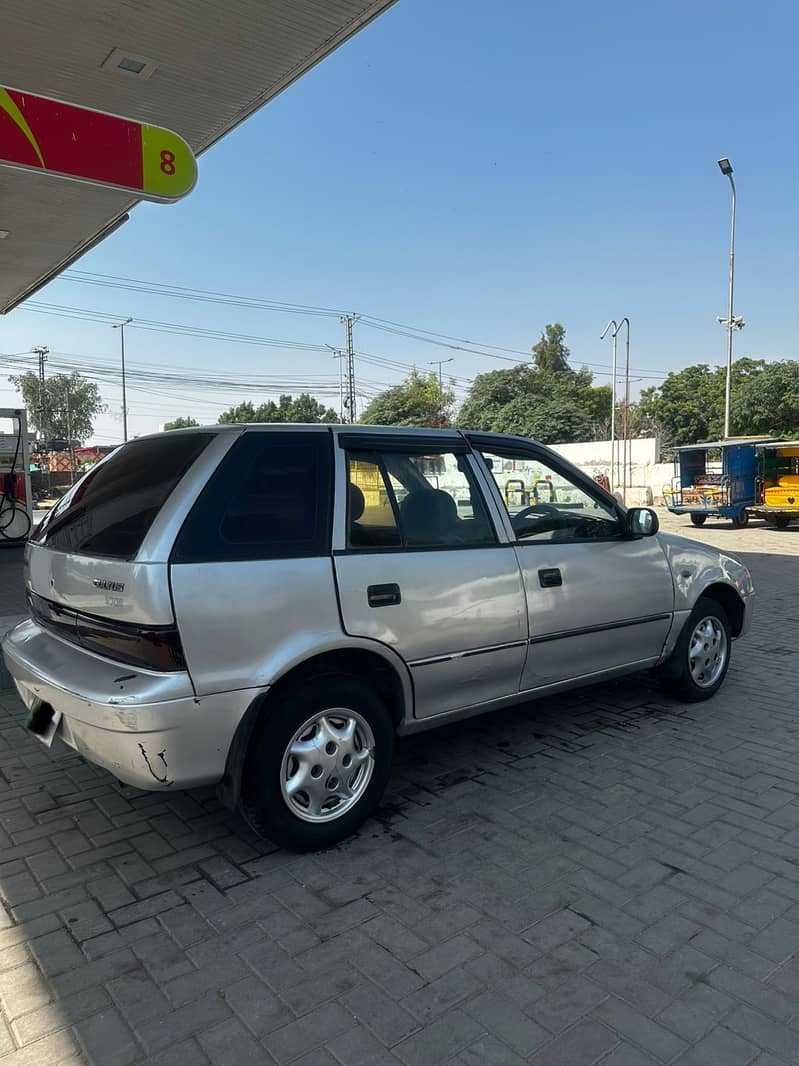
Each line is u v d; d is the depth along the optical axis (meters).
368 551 3.39
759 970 2.50
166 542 2.87
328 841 3.27
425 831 3.45
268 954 2.60
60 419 71.62
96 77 7.11
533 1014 2.31
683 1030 2.24
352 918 2.80
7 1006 2.37
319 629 3.17
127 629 2.88
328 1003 2.36
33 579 3.66
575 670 4.35
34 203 9.38
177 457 3.24
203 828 3.49
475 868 3.13
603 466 33.41
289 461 3.29
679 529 20.16
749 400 37.47
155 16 6.10
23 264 12.21
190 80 7.20
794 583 10.69
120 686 2.83
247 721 2.98
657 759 4.27
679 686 5.14
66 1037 2.24
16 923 2.79
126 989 2.43
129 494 3.26
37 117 4.30
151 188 4.73
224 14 6.09
